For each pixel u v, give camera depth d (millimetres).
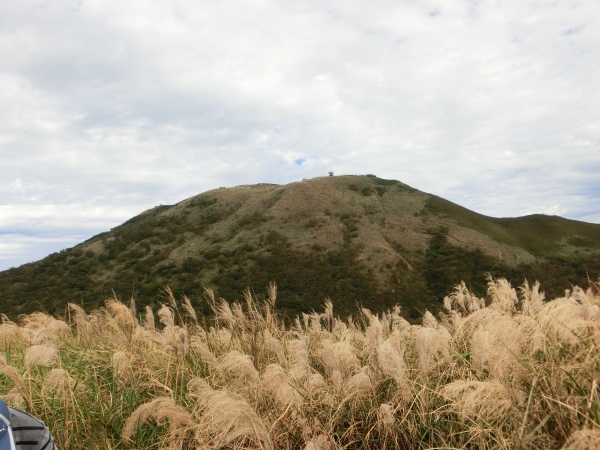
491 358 2789
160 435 2986
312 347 4379
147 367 3873
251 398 3045
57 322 5422
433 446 2662
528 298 4492
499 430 2406
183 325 4473
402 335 4641
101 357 4371
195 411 2955
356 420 3066
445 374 3289
